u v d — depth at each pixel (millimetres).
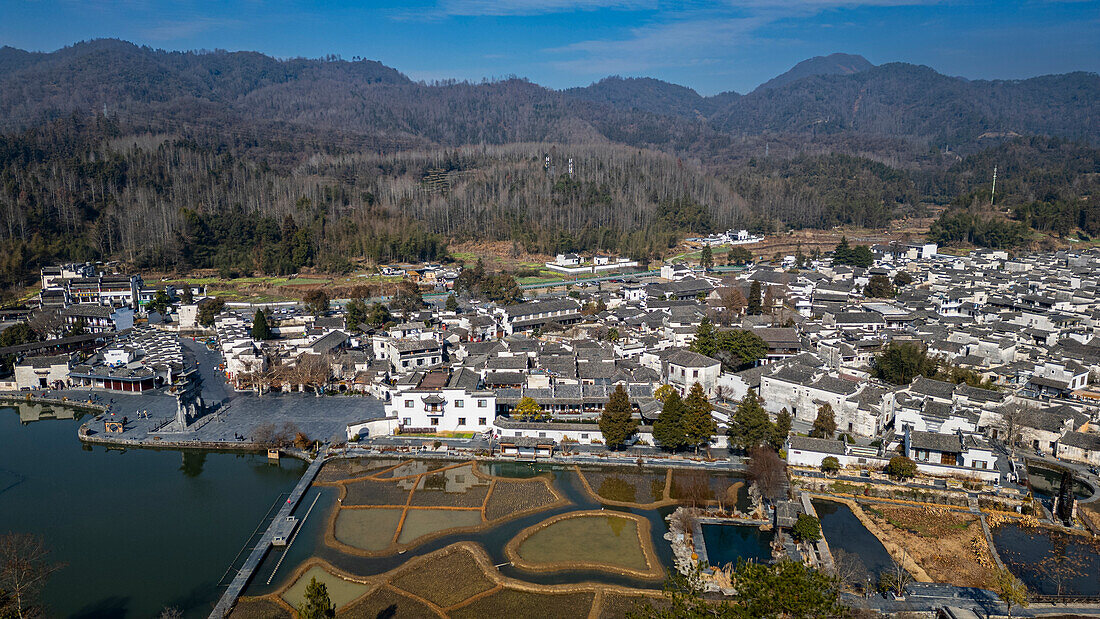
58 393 151125
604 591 77625
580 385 136875
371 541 89625
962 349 163375
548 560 84750
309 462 115750
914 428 117000
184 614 74562
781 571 62812
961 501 100125
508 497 102250
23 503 100875
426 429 126125
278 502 101625
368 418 133125
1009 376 145125
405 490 104562
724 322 193750
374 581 79938
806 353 154125
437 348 162250
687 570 81875
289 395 149125
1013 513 97000
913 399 124312
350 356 163375
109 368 156625
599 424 118250
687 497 101875
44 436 129375
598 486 106250
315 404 142375
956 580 80875
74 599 77062
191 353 185625
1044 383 136875
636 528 92812
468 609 75000
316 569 83125
